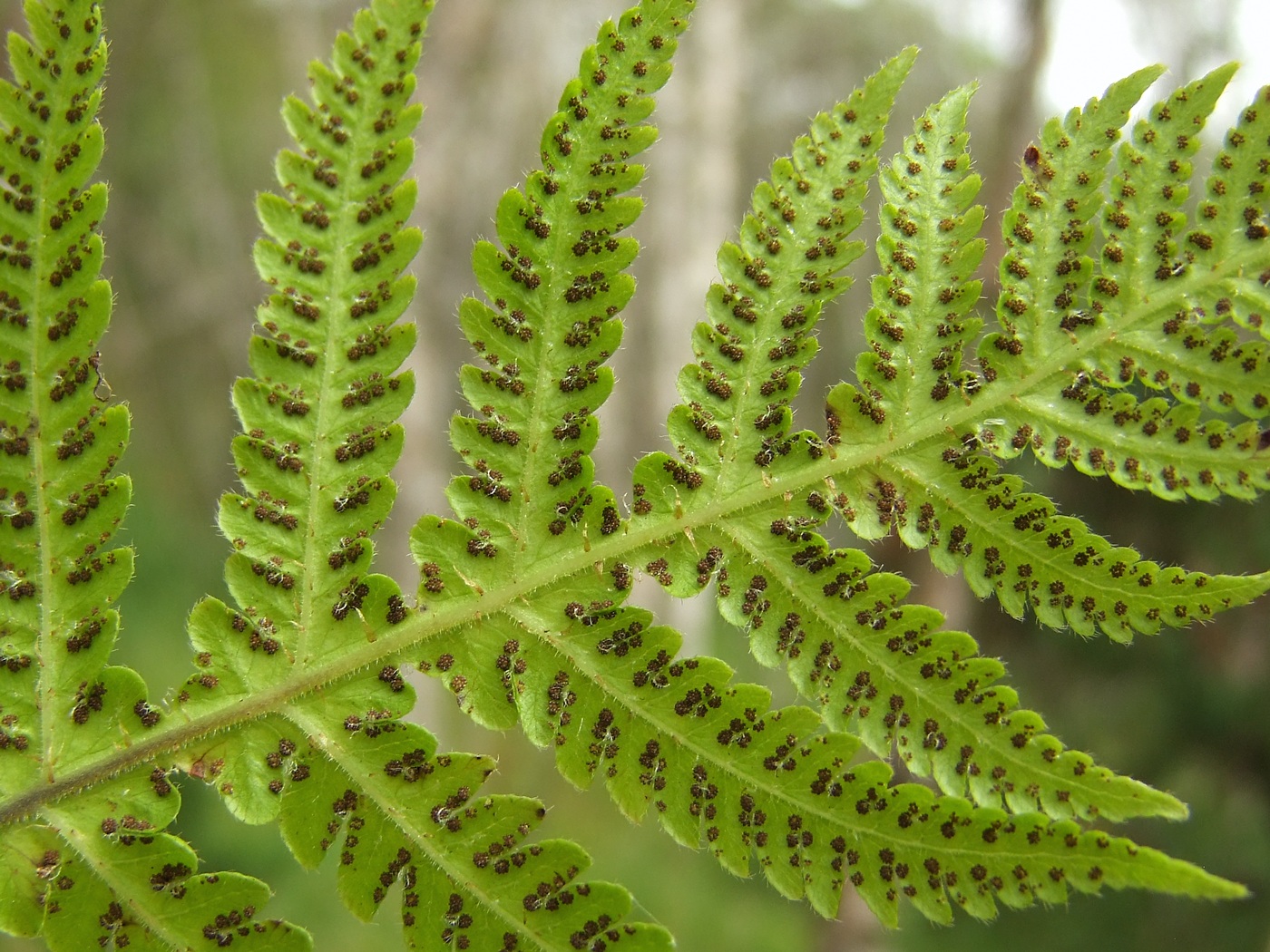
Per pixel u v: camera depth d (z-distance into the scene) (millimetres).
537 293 81
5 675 77
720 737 79
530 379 81
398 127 81
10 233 76
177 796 77
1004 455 80
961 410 81
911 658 79
